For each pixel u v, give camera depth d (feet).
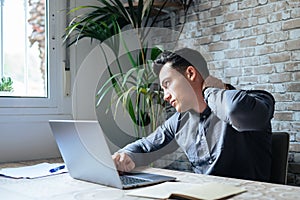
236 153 5.26
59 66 7.75
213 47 8.40
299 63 6.98
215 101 4.99
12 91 7.16
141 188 3.53
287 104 7.20
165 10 8.96
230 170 5.24
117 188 3.55
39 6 7.61
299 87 6.99
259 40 7.59
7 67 7.14
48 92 7.56
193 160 5.57
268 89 7.47
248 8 7.77
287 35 7.14
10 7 7.21
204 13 8.55
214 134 5.39
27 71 7.41
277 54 7.31
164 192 3.26
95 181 3.84
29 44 7.45
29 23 7.46
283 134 5.73
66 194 3.38
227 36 8.14
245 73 7.84
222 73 8.24
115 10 7.80
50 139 7.45
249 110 4.70
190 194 3.10
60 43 7.80
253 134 5.36
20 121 7.01
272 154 5.65
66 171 4.58
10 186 3.80
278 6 7.28
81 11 8.18
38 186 3.77
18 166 5.65
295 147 7.11
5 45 7.13
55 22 7.75
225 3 8.16
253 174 5.25
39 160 6.78
